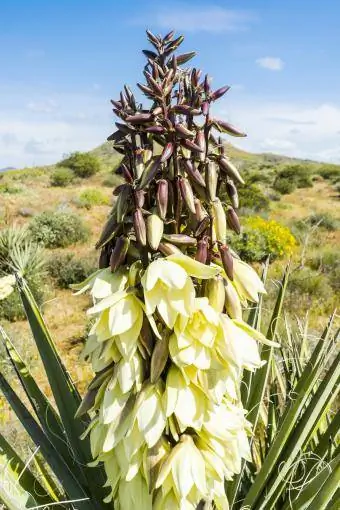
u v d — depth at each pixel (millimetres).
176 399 1278
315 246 13234
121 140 1308
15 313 7711
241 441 1462
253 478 2105
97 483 1778
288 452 1718
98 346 1329
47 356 1796
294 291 8797
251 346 1290
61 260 10227
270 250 12039
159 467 1321
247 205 22844
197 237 1313
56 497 1927
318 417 1905
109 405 1315
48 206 20453
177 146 1237
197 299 1271
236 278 1323
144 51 1358
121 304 1238
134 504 1363
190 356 1239
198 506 1434
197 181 1217
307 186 34281
